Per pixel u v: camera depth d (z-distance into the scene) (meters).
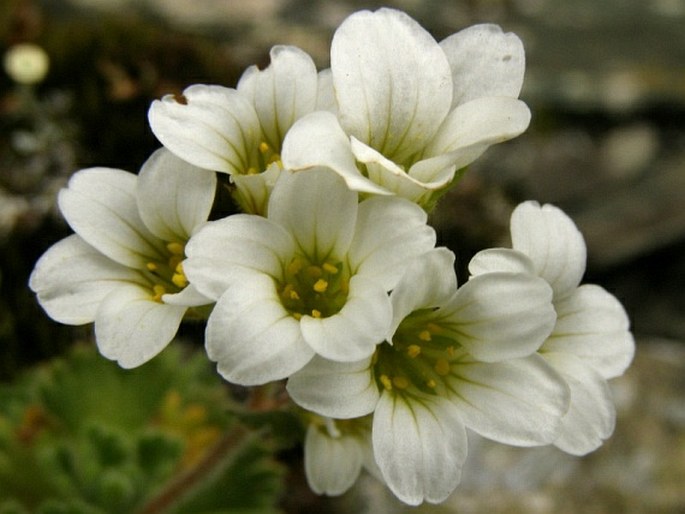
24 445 0.13
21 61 0.15
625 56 0.22
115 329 0.08
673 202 0.19
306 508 0.15
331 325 0.07
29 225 0.14
